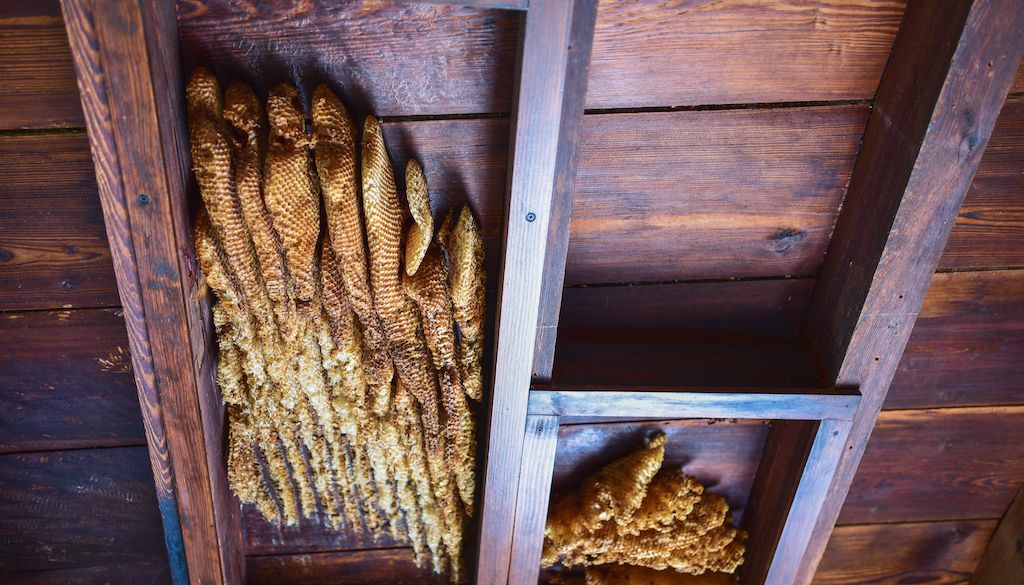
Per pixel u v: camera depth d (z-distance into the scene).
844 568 1.49
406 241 1.11
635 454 1.32
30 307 1.16
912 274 1.13
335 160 1.04
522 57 1.00
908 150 1.08
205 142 1.03
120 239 1.04
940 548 1.48
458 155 1.12
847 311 1.18
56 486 1.29
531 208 1.07
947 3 1.02
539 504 1.26
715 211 1.18
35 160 1.08
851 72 1.11
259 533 1.37
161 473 1.18
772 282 1.24
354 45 1.05
